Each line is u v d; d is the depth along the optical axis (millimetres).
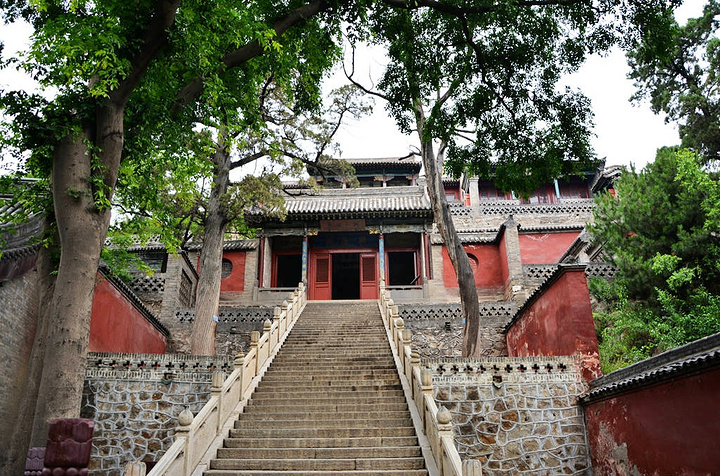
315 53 11883
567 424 10758
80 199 7816
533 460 10492
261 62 11375
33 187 9336
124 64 8055
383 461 7934
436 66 13258
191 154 12391
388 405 9867
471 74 13484
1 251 9562
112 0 8398
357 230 24438
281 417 9578
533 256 27078
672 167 14688
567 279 11836
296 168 19109
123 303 14727
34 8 8781
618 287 14875
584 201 31188
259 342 11766
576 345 11281
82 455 4734
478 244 24234
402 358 11594
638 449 8742
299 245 26953
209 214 18047
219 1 9023
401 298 23359
